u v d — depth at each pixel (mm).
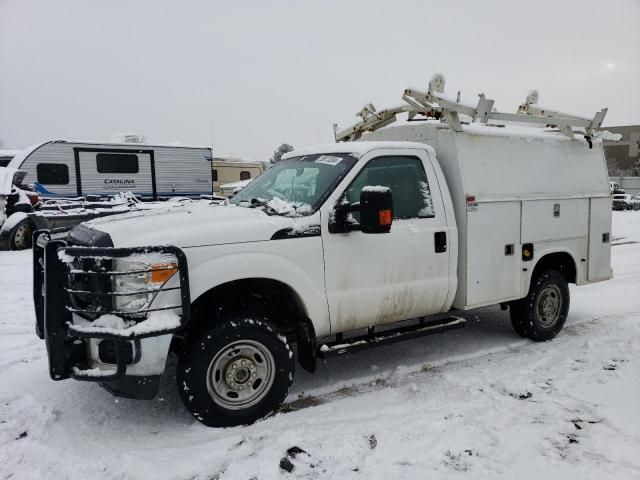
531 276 5375
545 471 3074
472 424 3646
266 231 3730
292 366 3881
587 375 4492
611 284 8414
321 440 3428
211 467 3150
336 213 3996
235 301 3900
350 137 6387
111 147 17375
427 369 4762
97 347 3439
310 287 3895
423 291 4484
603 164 6047
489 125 5449
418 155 4590
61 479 3031
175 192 18906
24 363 4848
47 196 16406
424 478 3027
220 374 3623
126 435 3547
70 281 3512
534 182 5262
